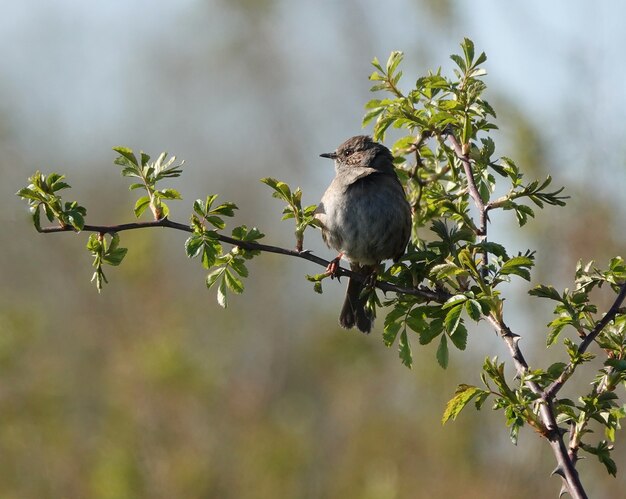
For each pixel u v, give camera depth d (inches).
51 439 598.2
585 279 269.3
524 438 564.4
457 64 301.0
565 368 243.8
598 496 546.0
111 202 1013.2
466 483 556.4
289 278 872.3
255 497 582.6
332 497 598.9
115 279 641.0
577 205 544.7
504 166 299.1
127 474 554.3
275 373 742.5
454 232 285.1
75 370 633.6
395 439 616.1
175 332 615.2
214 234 273.9
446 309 270.1
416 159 345.4
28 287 806.5
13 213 514.3
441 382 600.7
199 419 590.9
